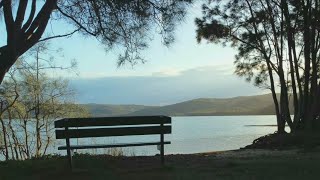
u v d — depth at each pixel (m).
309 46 21.36
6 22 10.73
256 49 23.55
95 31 12.08
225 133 47.09
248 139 33.38
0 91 25.44
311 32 21.09
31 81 26.22
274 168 9.77
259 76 24.66
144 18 11.65
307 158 11.91
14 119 25.92
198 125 82.31
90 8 11.90
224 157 12.49
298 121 22.12
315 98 21.47
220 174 8.95
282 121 22.88
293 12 21.17
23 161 11.02
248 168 9.78
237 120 117.81
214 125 80.88
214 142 31.02
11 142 25.64
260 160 11.41
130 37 12.23
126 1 11.30
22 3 10.84
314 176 8.64
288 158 11.98
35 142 26.08
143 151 18.12
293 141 17.02
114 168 9.82
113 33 12.09
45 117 26.50
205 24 22.47
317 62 22.50
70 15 12.04
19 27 10.80
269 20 22.38
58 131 9.24
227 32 22.55
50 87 27.02
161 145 10.19
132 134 9.76
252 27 22.69
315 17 20.53
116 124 9.62
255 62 24.52
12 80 25.61
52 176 8.84
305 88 21.86
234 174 8.97
